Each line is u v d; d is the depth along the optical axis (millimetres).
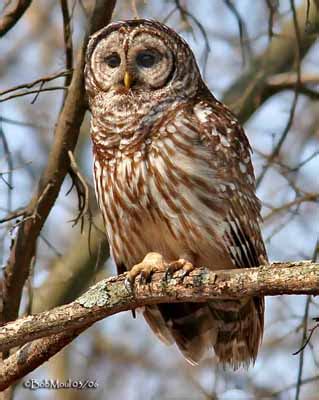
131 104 12758
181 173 12383
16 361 11250
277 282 9797
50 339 11086
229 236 12633
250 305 12773
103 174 12727
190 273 10531
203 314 13000
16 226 13070
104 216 12922
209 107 12969
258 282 9922
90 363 19266
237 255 12727
